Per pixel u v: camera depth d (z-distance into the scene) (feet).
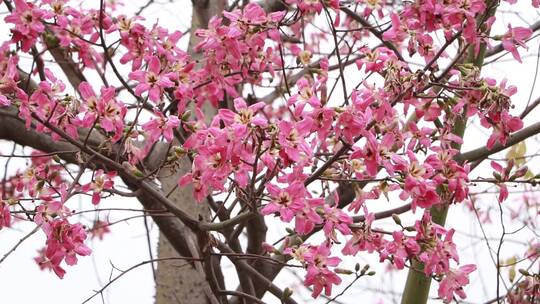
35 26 12.58
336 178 11.08
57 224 10.83
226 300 12.39
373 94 10.50
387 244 11.20
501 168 11.98
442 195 11.10
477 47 11.78
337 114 9.96
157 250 16.98
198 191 11.02
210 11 16.43
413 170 10.75
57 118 11.04
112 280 12.19
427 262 11.13
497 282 13.83
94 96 11.11
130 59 12.89
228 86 13.20
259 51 13.43
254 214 10.69
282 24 12.12
